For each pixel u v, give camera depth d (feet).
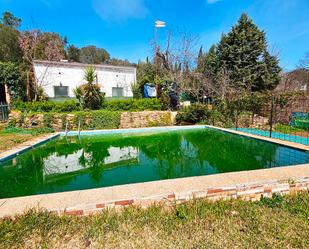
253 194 9.91
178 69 55.62
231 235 7.16
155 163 20.80
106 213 8.25
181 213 8.21
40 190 14.17
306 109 31.55
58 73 47.29
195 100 60.95
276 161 19.57
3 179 16.51
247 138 27.30
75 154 24.72
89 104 40.86
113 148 27.45
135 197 8.77
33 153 23.58
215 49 73.56
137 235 7.20
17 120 34.53
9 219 7.59
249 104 35.73
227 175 11.24
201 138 32.48
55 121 35.81
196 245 6.69
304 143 21.77
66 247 6.63
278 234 7.14
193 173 17.21
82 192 9.45
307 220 7.93
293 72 65.87
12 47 69.46
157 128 36.94
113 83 53.01
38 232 7.14
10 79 45.65
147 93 56.49
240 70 62.64
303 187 10.61
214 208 8.71
